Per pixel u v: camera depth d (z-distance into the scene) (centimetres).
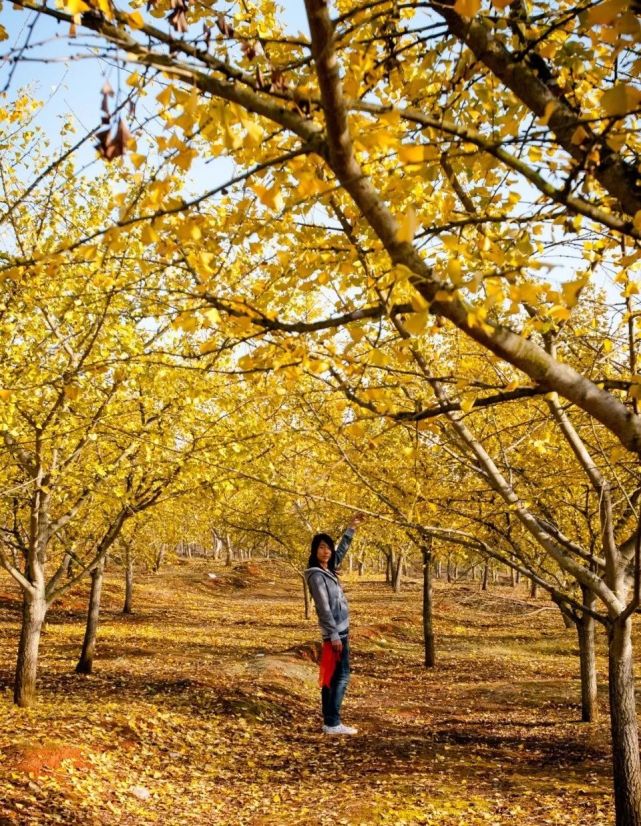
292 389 354
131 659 1504
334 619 827
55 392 764
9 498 974
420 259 206
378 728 1005
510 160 226
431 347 455
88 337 793
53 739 718
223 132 194
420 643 2189
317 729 979
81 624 2169
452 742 944
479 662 1822
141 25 201
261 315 257
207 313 256
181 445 745
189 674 1260
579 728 1051
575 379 219
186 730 877
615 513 778
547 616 3011
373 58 262
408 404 447
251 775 750
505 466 502
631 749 490
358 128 227
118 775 679
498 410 611
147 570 4344
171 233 290
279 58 329
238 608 3041
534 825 580
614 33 192
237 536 2897
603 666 1750
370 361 273
